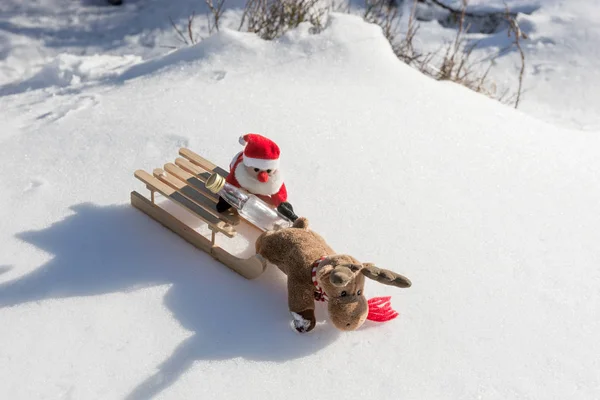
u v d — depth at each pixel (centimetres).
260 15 584
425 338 269
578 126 551
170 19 687
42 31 684
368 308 266
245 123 392
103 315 271
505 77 619
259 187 291
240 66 461
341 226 322
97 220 320
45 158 360
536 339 271
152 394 242
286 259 275
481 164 372
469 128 404
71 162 357
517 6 704
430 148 382
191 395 243
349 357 260
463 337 271
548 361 262
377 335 269
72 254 301
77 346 258
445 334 271
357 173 358
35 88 514
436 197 345
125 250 304
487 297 289
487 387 251
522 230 328
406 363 258
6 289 282
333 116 404
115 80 482
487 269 304
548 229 330
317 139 382
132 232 314
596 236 328
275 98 420
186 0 736
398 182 354
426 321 276
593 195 356
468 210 338
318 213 329
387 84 444
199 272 294
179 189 307
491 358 262
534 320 280
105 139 375
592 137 423
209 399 241
